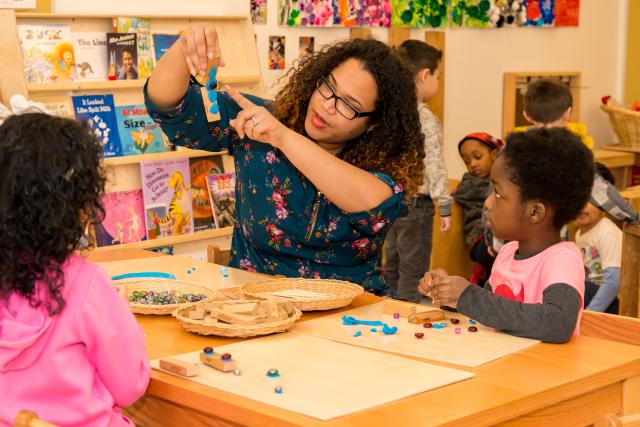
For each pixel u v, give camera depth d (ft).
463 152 14.99
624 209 10.57
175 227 12.64
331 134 6.81
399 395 4.40
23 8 11.34
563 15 19.11
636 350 5.30
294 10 14.55
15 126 4.33
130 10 12.60
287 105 7.10
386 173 6.96
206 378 4.68
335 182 6.42
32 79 11.33
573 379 4.74
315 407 4.21
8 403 4.46
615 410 5.12
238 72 13.41
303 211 7.03
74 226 4.35
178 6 13.12
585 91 20.26
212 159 13.15
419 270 14.14
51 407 4.48
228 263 8.21
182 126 7.36
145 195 12.28
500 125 18.42
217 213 13.15
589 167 5.96
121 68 12.10
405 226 13.96
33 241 4.27
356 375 4.71
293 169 7.01
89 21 11.98
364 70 6.68
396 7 15.94
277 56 14.53
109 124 12.03
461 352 5.16
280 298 6.22
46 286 4.36
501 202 6.03
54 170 4.25
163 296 6.28
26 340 4.33
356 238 7.07
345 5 15.20
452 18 16.99
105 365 4.53
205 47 6.89
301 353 5.12
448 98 17.24
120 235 12.12
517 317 5.45
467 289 5.69
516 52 18.47
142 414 4.92
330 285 6.70
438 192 13.62
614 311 10.48
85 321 4.43
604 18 20.38
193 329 5.51
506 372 4.83
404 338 5.47
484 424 4.26
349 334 5.57
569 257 5.85
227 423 4.40
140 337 4.64
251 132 6.32
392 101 6.81
